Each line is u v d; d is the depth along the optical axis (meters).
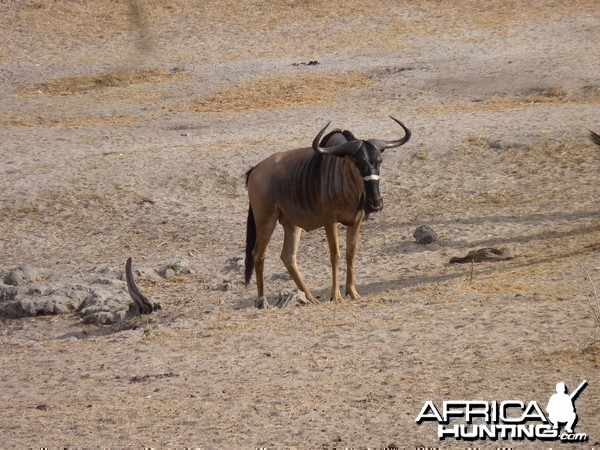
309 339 39.84
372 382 33.16
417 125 86.31
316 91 104.81
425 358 35.38
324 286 54.44
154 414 31.61
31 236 70.81
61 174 80.06
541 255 54.97
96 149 87.81
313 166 49.16
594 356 33.75
